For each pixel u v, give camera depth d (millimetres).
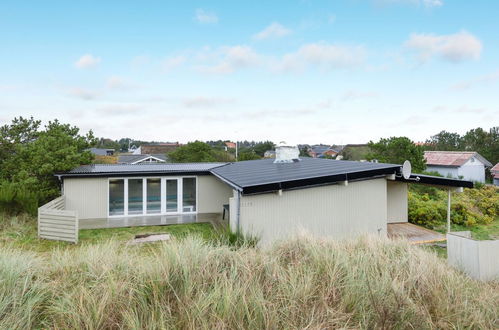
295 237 5426
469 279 4887
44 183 13156
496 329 3297
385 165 10703
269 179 9086
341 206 9773
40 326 2986
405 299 3385
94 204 12961
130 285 3363
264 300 3170
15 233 9727
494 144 42312
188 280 3463
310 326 2951
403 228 11719
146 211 13625
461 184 9969
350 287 3525
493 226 12711
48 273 3855
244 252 4535
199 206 14258
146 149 46375
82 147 15867
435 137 59438
